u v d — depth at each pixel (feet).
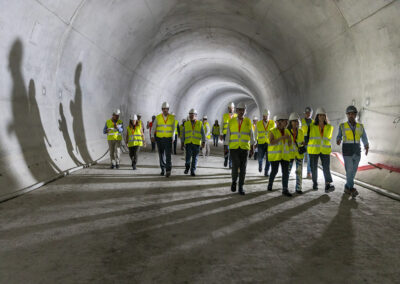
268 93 65.21
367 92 26.61
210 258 10.39
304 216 15.35
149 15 38.01
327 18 27.99
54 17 24.77
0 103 20.68
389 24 21.93
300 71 41.42
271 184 21.34
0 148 19.56
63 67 30.19
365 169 24.53
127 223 13.94
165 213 15.60
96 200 17.94
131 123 29.71
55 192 19.66
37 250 10.87
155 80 64.23
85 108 36.52
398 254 10.87
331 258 10.49
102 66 39.14
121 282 8.73
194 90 97.96
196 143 27.25
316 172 21.90
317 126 21.57
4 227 13.17
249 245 11.57
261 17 37.19
